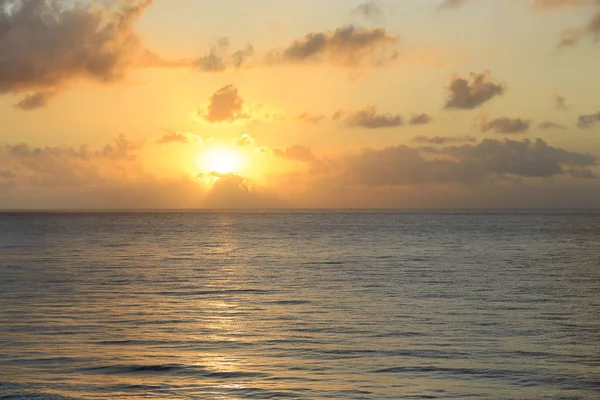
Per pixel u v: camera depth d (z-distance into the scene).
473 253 89.00
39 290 48.66
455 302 42.38
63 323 34.34
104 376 24.05
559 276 58.75
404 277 58.19
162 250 95.19
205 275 59.97
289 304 41.50
